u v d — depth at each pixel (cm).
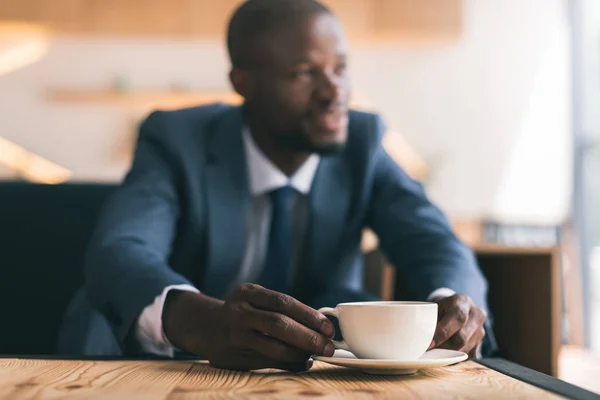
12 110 540
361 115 136
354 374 71
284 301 72
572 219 518
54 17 487
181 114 133
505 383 65
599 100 508
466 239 543
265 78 120
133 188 120
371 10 505
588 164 518
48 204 167
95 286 95
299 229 129
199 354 77
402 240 127
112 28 495
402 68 562
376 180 136
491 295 162
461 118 564
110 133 542
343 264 133
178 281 88
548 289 146
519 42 568
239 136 128
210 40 545
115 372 70
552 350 146
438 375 70
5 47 538
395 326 71
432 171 560
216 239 124
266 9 121
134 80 544
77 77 542
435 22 506
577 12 538
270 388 61
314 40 118
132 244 101
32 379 65
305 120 119
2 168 538
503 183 563
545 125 567
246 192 126
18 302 163
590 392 58
